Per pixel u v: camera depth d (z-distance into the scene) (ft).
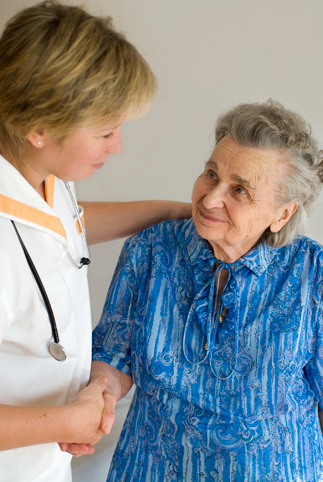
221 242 4.09
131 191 6.11
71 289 3.66
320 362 4.19
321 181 4.13
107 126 2.86
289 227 4.14
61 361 3.34
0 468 3.16
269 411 4.00
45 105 2.67
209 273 4.20
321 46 5.09
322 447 4.38
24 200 3.02
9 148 3.00
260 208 3.89
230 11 5.31
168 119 5.76
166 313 4.21
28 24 2.72
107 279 6.36
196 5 5.41
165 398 4.16
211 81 5.53
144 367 4.22
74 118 2.72
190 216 4.65
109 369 4.26
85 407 3.16
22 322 3.06
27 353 3.18
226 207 3.90
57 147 2.88
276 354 4.02
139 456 4.32
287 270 4.19
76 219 3.95
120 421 5.96
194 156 5.74
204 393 4.07
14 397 3.17
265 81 5.35
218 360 4.08
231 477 4.00
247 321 4.12
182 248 4.34
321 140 5.29
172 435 4.15
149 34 5.64
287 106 5.33
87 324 3.74
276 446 4.03
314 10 5.04
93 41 2.71
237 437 4.00
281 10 5.15
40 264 3.10
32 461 3.26
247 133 3.77
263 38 5.26
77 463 5.28
